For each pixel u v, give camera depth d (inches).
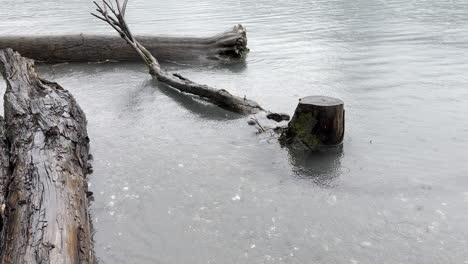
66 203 122.1
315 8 621.3
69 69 351.9
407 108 223.0
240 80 295.3
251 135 199.6
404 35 407.2
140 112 238.5
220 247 123.0
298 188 152.3
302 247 121.6
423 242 121.9
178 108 242.8
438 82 261.6
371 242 122.6
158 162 175.8
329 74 294.4
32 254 98.6
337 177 158.9
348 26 470.9
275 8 638.5
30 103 185.5
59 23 545.3
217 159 176.6
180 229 131.9
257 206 142.1
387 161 169.2
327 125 178.7
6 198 129.6
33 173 133.2
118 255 121.0
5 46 363.3
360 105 230.7
